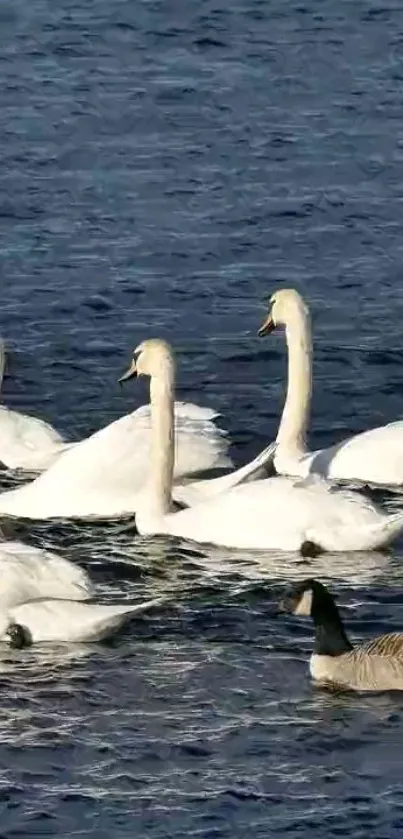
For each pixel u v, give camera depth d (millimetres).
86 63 50406
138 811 18703
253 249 37719
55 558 22656
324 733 19969
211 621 22703
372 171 42344
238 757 19594
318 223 39188
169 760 19562
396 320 34219
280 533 24859
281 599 23219
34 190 40969
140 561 24766
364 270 36750
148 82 48688
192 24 53625
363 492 26859
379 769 19312
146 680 21188
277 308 28094
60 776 19328
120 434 26766
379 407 30453
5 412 28719
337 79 49031
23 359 32344
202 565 24578
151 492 25766
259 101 47188
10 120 45781
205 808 18734
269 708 20516
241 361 32438
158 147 43875
